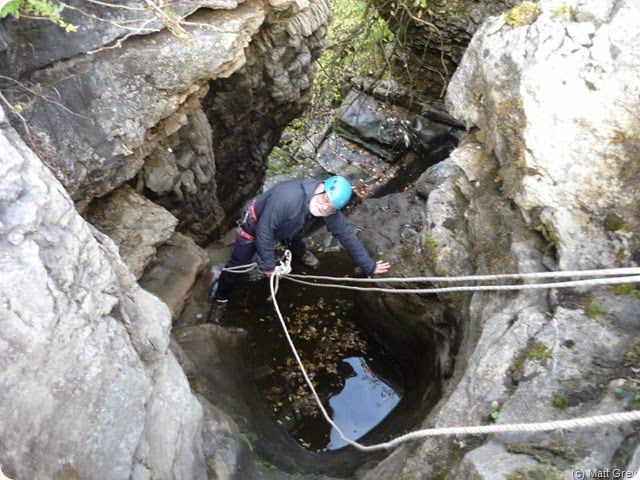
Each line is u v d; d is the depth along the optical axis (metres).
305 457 4.29
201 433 2.91
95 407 2.04
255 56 4.81
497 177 3.47
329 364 5.36
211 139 4.85
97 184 3.63
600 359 2.58
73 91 3.23
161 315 2.52
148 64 3.54
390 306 4.47
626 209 2.89
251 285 5.84
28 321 1.84
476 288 2.91
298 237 4.68
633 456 2.09
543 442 2.34
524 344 2.75
